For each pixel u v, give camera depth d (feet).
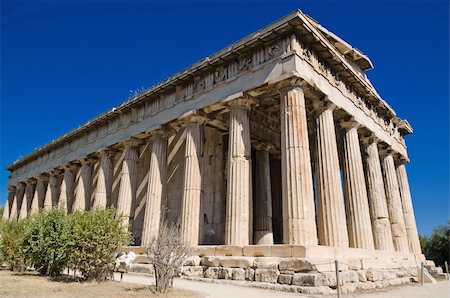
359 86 90.89
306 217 60.08
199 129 86.58
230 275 57.77
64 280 54.85
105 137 116.98
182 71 91.97
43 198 153.89
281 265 52.75
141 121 102.83
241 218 67.41
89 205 122.21
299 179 62.39
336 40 88.07
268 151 105.60
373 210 92.17
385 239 89.10
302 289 46.98
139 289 44.96
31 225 68.08
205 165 104.37
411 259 91.35
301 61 69.97
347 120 86.22
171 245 44.88
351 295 47.70
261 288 50.85
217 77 84.02
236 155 72.59
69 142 138.82
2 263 82.07
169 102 95.61
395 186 106.11
